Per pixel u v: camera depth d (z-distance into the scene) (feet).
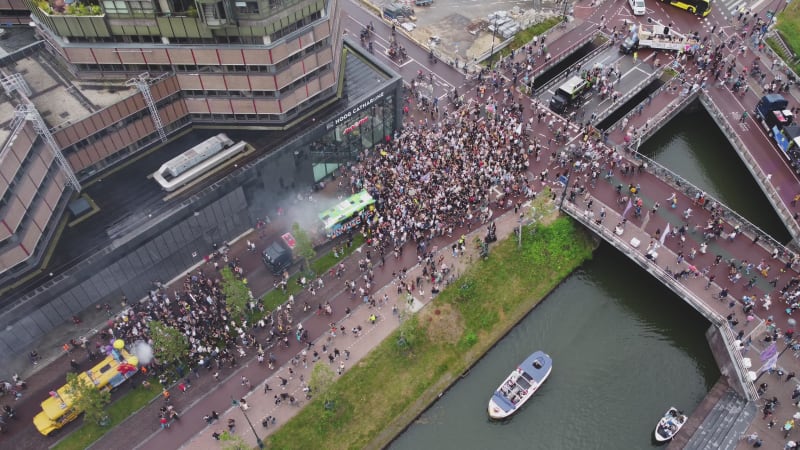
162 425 210.38
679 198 275.80
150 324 207.10
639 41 349.61
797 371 218.79
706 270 248.93
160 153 253.44
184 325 230.89
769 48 345.92
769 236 256.32
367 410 217.36
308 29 244.01
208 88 248.11
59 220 229.45
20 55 250.78
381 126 296.30
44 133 215.31
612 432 219.41
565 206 270.87
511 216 272.51
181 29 229.45
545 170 285.02
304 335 231.71
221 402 216.95
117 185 242.17
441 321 240.32
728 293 241.35
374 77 288.92
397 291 248.32
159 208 234.38
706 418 214.48
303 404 216.54
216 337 229.04
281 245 253.65
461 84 332.39
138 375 222.69
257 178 254.88
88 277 221.05
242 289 223.51
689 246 257.55
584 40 359.66
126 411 214.69
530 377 225.97
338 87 280.31
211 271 255.09
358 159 295.28
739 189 299.79
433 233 263.29
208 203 242.99
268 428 210.59
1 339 209.56
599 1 390.01
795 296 236.22
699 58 340.18
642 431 219.00
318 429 211.20
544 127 307.37
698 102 330.54
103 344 230.48
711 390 224.33
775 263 251.19
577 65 337.93
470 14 380.17
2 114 217.36
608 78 334.24
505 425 221.05
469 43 358.64
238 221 262.06
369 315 241.14
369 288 248.32
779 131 295.07
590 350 241.76
